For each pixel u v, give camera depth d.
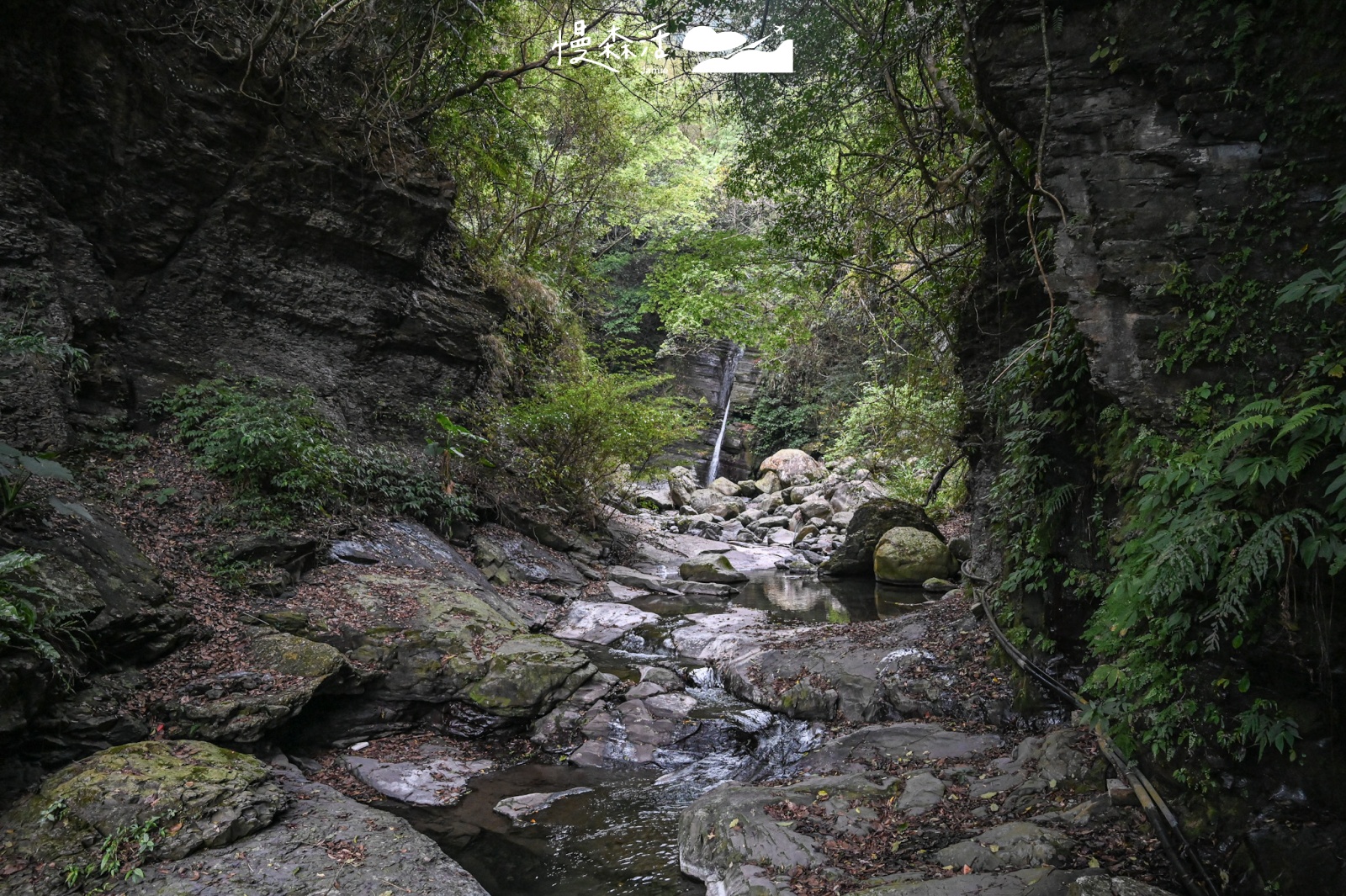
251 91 9.33
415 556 8.95
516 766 6.05
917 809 4.71
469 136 12.95
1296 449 3.40
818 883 4.00
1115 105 4.54
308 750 5.96
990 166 7.02
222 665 5.84
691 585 12.40
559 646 7.36
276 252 9.81
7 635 4.40
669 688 7.57
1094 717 4.49
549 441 13.07
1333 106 3.79
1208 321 4.15
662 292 13.86
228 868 3.97
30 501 5.29
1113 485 5.16
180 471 7.63
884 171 9.77
